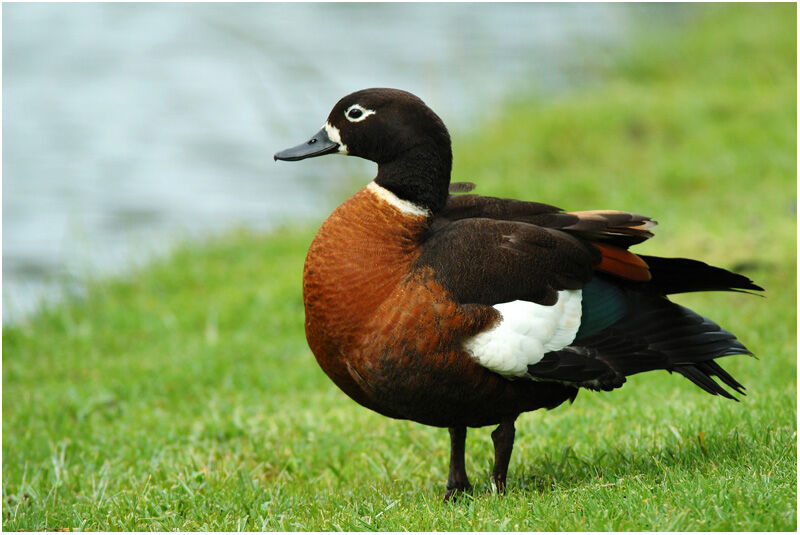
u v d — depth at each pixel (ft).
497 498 23.54
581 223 25.09
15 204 69.10
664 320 25.16
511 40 100.63
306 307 24.53
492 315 23.44
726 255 42.70
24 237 63.52
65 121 85.66
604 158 59.93
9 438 33.42
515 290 23.89
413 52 98.68
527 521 21.49
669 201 51.26
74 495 28.45
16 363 41.65
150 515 25.76
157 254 56.59
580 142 61.67
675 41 82.58
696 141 59.21
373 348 23.48
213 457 31.22
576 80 80.74
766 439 25.93
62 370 40.68
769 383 31.81
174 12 119.85
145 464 30.58
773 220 45.70
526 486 25.86
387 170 24.67
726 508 20.68
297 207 66.49
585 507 21.68
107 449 32.27
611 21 100.58
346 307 23.70
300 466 30.32
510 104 74.74
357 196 24.67
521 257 24.09
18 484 29.94
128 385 38.24
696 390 32.76
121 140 81.46
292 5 122.42
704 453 25.61
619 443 28.19
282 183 72.08
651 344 24.86
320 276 24.03
